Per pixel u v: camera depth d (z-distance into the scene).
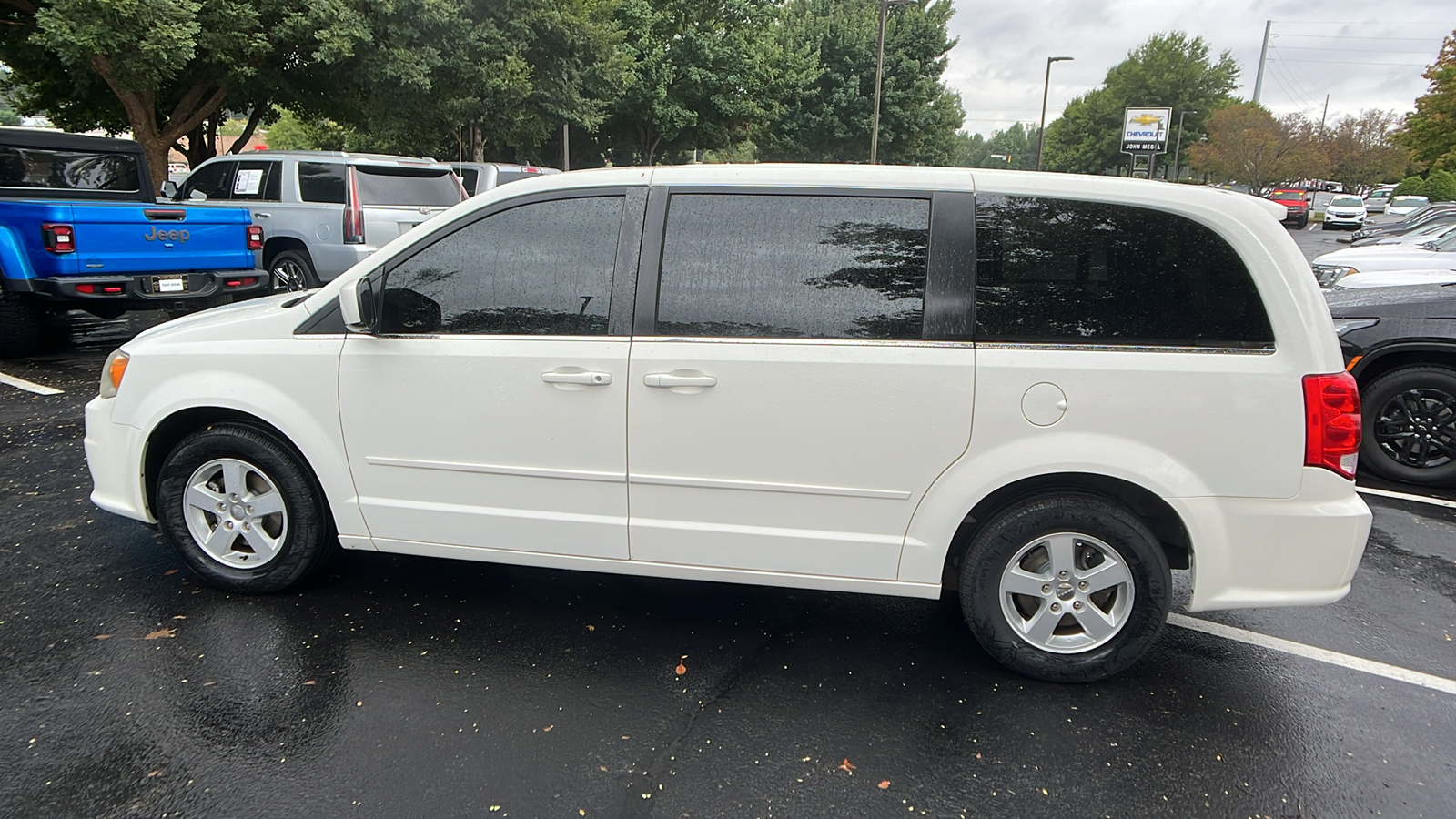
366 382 3.21
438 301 3.17
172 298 8.08
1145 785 2.52
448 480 3.22
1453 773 2.61
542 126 20.73
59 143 8.39
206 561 3.54
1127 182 2.84
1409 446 5.40
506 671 3.05
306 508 3.42
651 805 2.39
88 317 10.35
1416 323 5.23
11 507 4.44
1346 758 2.66
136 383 3.45
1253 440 2.71
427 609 3.50
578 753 2.61
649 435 3.00
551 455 3.10
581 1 19.91
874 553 2.98
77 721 2.69
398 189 10.26
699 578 3.15
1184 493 2.75
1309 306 2.72
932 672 3.11
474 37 17.20
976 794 2.46
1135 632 2.93
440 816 2.32
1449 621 3.62
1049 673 3.01
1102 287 2.80
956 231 2.86
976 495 2.85
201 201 10.92
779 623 3.46
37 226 7.21
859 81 38.28
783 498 2.98
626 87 23.44
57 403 6.48
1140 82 63.84
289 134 51.22
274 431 3.39
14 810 2.30
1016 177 2.89
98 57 14.38
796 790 2.46
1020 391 2.79
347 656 3.12
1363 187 64.31
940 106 42.69
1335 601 2.79
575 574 3.88
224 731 2.67
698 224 3.00
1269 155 49.59
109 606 3.43
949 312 2.84
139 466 3.49
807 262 2.93
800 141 39.16
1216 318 2.75
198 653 3.11
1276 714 2.89
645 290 3.00
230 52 15.26
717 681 3.02
